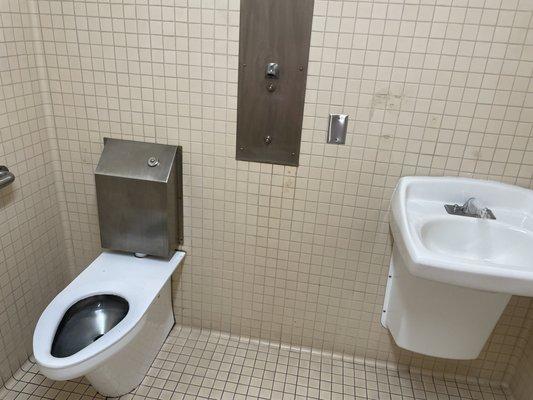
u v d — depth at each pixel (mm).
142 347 1523
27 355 1607
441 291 1290
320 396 1554
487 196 1305
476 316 1305
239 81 1329
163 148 1454
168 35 1314
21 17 1325
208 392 1538
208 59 1321
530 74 1170
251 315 1744
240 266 1645
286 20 1225
